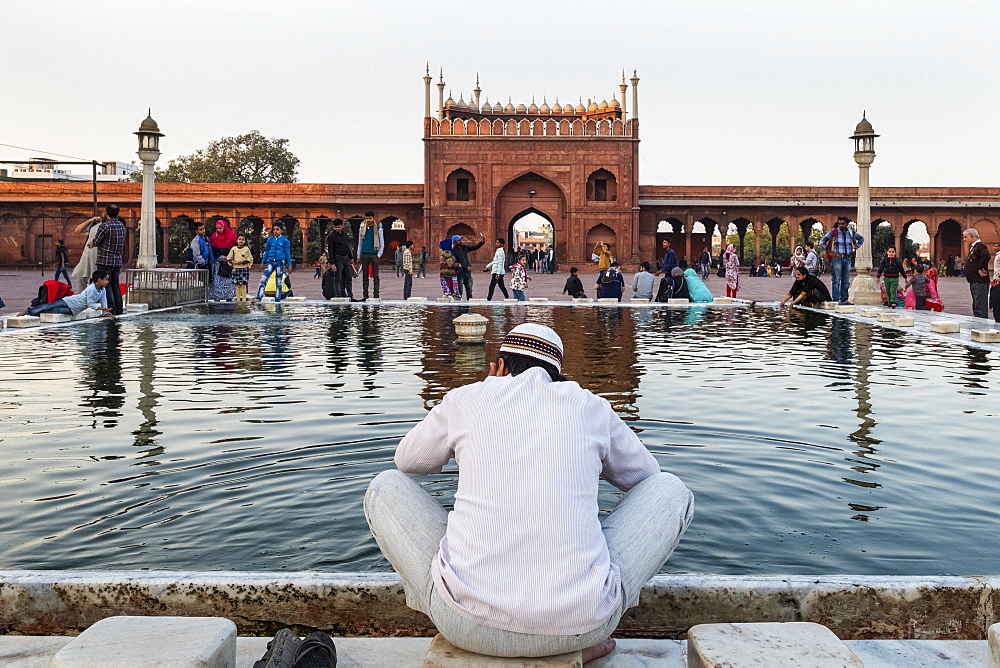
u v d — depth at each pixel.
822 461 3.54
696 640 1.61
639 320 10.91
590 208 34.91
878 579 1.97
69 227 34.41
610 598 1.59
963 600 1.94
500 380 1.79
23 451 3.67
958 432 4.09
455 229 35.00
